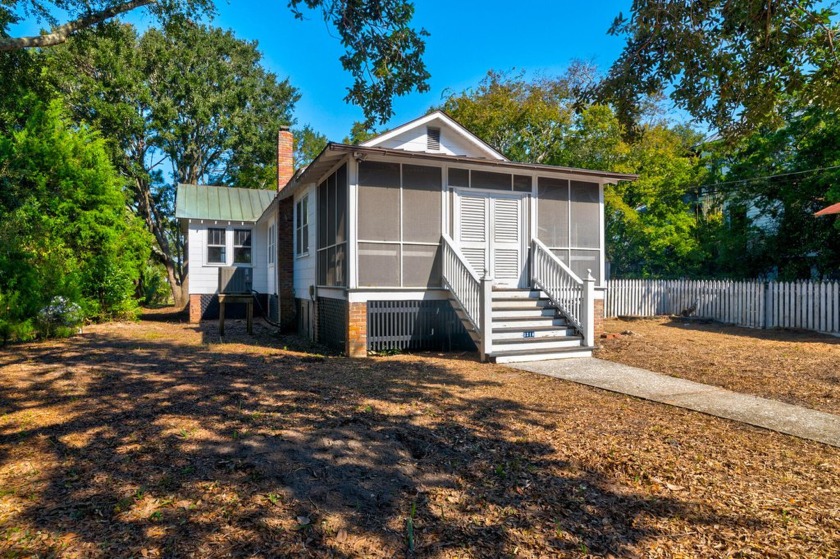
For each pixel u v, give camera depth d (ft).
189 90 85.25
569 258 39.06
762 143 59.82
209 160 95.20
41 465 13.46
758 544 9.93
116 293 54.39
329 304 38.63
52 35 23.27
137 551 9.57
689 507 11.44
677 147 78.23
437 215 35.06
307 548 9.79
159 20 32.58
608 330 46.47
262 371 26.48
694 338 40.75
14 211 46.01
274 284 58.23
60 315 41.04
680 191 73.46
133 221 58.65
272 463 13.46
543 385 23.79
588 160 77.61
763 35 17.67
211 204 66.80
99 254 53.78
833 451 14.89
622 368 27.96
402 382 23.99
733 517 10.98
